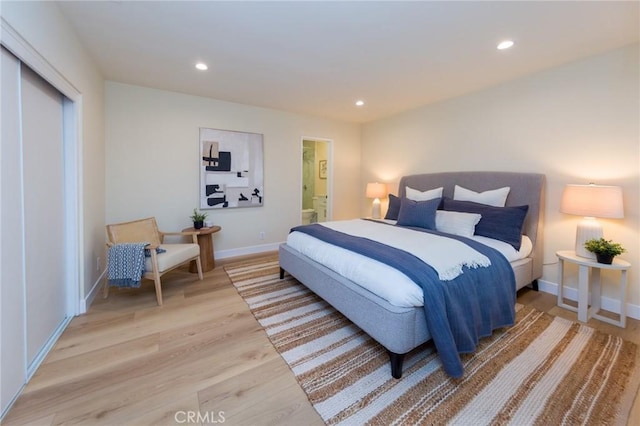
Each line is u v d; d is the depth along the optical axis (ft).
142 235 9.63
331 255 7.23
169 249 9.29
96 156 8.82
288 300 8.44
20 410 4.27
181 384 4.88
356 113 14.70
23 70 5.02
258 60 8.46
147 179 11.09
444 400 4.55
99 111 9.24
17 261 4.73
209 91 11.34
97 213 8.89
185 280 10.11
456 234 8.79
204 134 12.20
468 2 5.66
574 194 7.42
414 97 11.81
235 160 13.07
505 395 4.65
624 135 7.38
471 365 5.42
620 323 6.89
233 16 6.21
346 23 6.47
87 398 4.53
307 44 7.46
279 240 14.76
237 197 13.28
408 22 6.40
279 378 5.07
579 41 7.12
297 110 14.19
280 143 14.39
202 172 12.27
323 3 5.75
